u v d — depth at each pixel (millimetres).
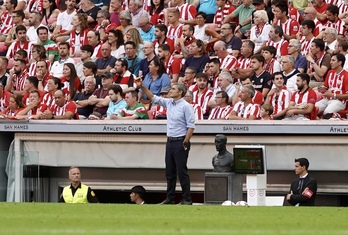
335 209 44438
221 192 54062
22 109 72812
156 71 69125
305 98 62938
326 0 73562
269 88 65875
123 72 70062
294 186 55531
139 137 65438
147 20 76625
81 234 29438
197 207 46250
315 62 66812
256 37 72250
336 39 68688
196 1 78312
